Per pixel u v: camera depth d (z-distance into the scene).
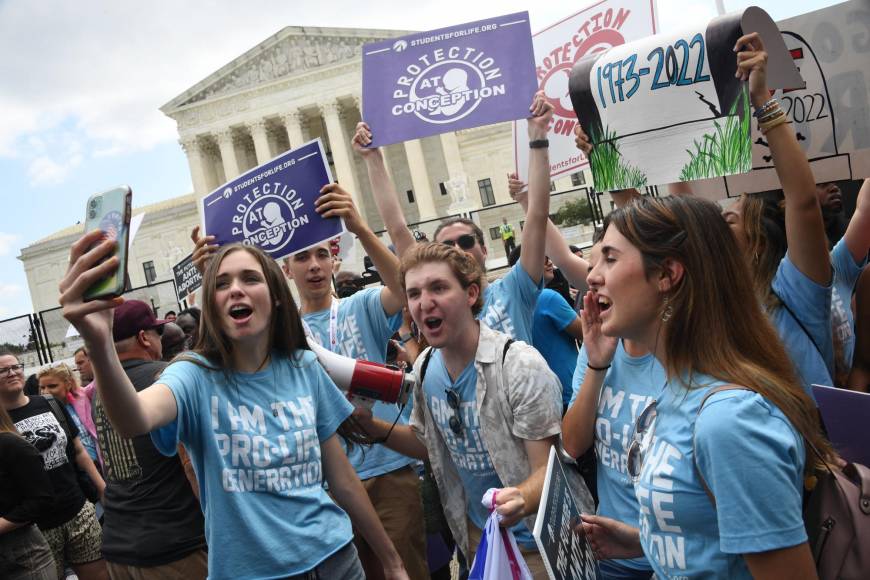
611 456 2.50
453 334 2.80
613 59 3.20
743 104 2.88
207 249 4.00
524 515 2.19
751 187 3.54
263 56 59.56
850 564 1.68
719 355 1.75
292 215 4.07
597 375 2.51
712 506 1.69
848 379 3.32
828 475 1.75
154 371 4.11
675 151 3.08
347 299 4.42
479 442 2.86
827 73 3.49
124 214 2.07
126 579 3.78
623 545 2.33
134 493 3.79
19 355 21.59
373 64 4.15
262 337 2.73
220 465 2.56
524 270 3.79
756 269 2.91
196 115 60.53
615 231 1.90
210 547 2.55
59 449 5.53
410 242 4.12
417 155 57.44
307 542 2.59
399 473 4.22
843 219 3.99
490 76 3.98
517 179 4.66
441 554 4.61
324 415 2.90
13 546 4.65
